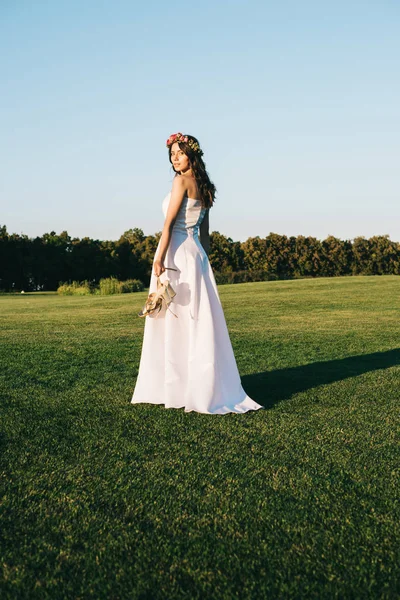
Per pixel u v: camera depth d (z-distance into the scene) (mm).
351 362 6336
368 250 82562
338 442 3186
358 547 2023
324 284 27188
